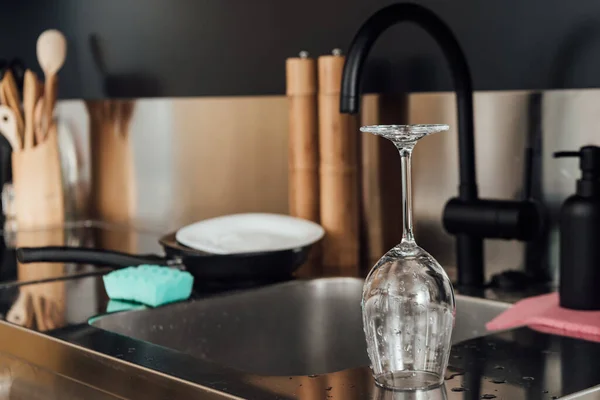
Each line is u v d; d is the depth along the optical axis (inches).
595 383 35.5
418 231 63.2
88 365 41.8
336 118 62.7
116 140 91.0
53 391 40.8
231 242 60.3
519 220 52.6
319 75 63.4
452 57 54.5
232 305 55.5
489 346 41.8
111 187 92.2
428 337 33.2
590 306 47.1
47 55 89.7
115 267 59.3
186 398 36.1
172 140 84.1
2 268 68.0
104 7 91.4
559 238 50.7
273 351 57.2
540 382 35.7
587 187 47.2
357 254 64.2
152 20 85.4
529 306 49.3
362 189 66.5
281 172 73.8
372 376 36.3
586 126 53.4
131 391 39.1
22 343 46.9
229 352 55.2
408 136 32.6
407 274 32.9
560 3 54.4
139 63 87.6
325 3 68.7
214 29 78.7
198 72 80.7
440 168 61.4
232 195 78.4
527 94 56.3
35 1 101.7
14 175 92.6
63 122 98.1
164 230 86.0
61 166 98.0
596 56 52.8
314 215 65.8
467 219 54.9
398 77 63.8
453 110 60.3
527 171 56.4
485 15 58.6
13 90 91.0
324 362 58.7
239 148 77.3
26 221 91.8
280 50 72.9
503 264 58.0
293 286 58.3
